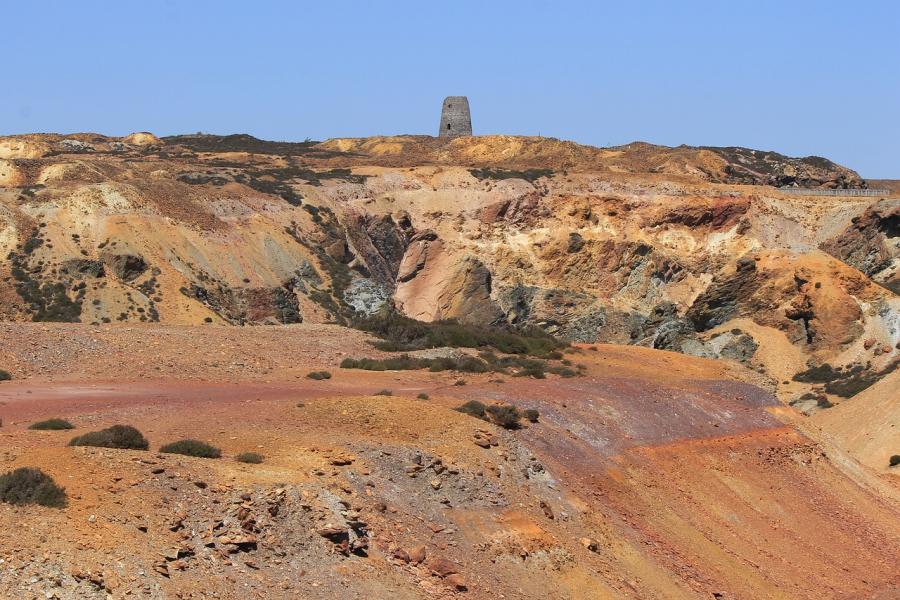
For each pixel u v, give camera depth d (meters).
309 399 39.66
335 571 26.11
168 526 24.27
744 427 54.41
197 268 92.62
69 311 79.75
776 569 42.59
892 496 56.09
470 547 31.39
